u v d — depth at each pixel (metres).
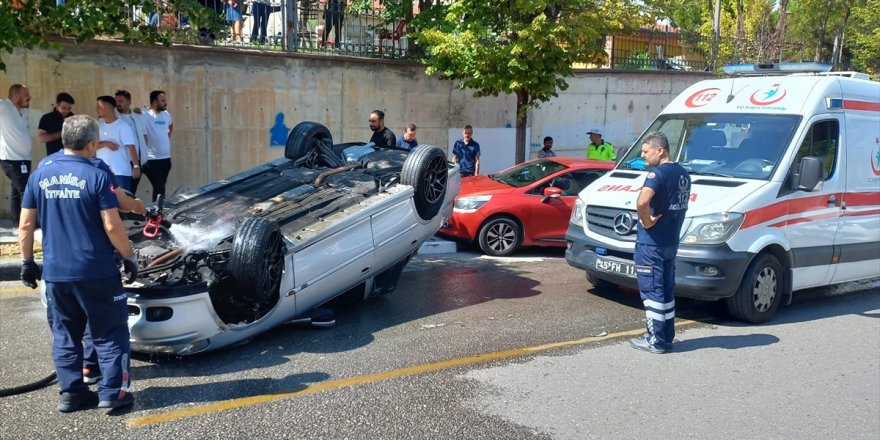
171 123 10.54
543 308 7.30
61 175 4.29
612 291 8.07
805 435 4.63
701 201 6.83
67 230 4.30
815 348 6.38
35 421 4.40
